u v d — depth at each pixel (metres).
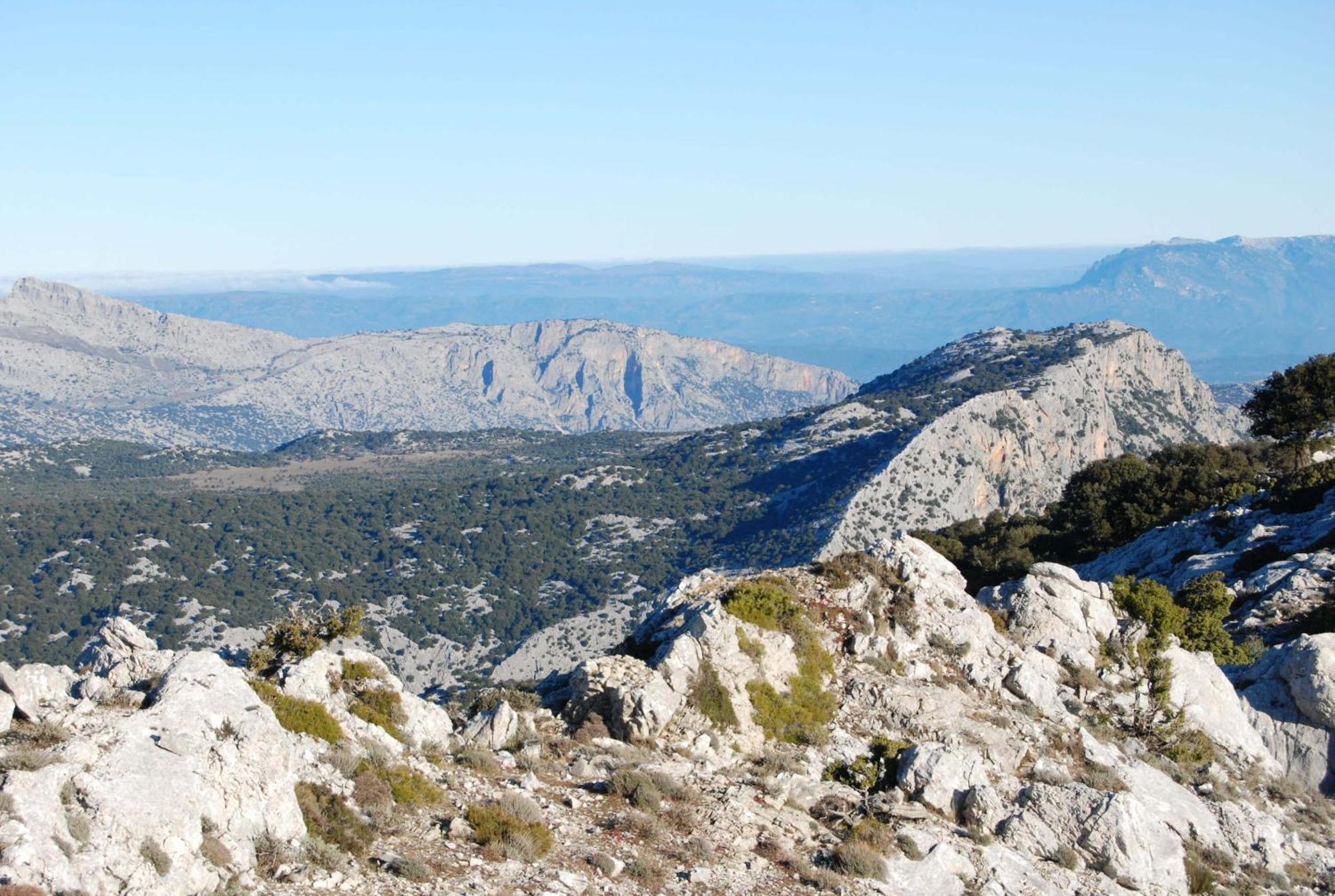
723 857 21.39
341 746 21.19
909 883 22.33
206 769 17.00
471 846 19.56
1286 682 37.09
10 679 18.38
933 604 35.25
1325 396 87.06
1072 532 94.25
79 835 14.87
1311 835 30.95
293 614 24.98
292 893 16.38
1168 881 25.58
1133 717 34.16
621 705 27.20
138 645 21.06
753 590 31.42
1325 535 60.72
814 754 27.58
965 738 29.58
